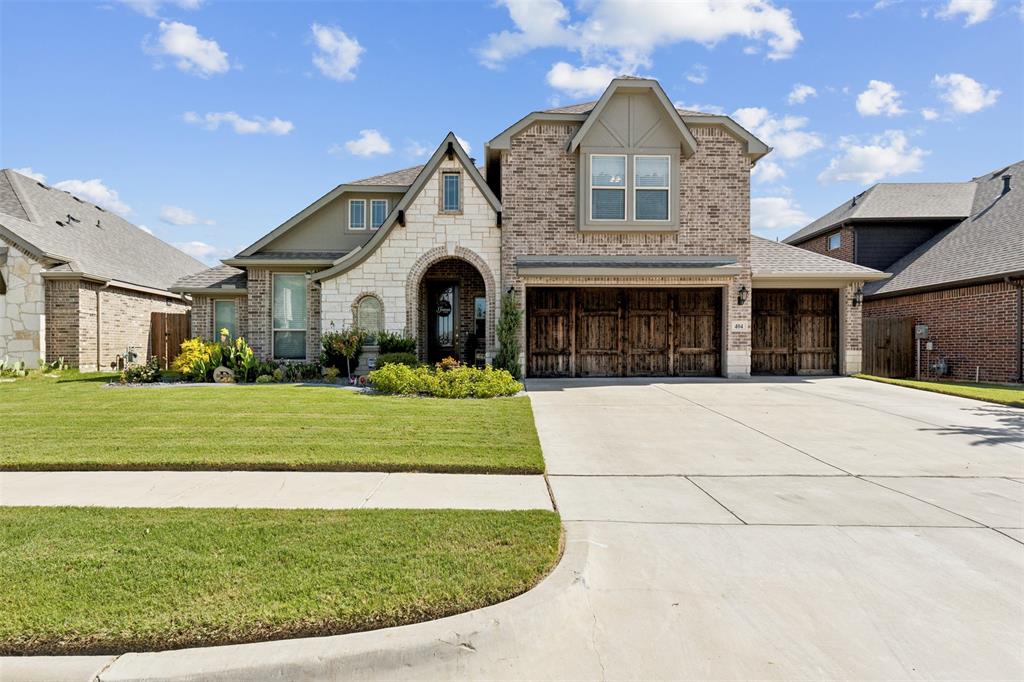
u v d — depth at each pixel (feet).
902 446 24.85
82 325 57.00
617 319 51.55
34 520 14.80
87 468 20.43
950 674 9.31
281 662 9.05
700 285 49.37
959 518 16.10
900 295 62.28
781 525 15.55
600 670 9.49
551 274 47.11
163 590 11.00
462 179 49.93
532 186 49.39
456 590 11.06
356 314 49.88
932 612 11.17
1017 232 55.11
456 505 16.70
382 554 12.76
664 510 16.70
